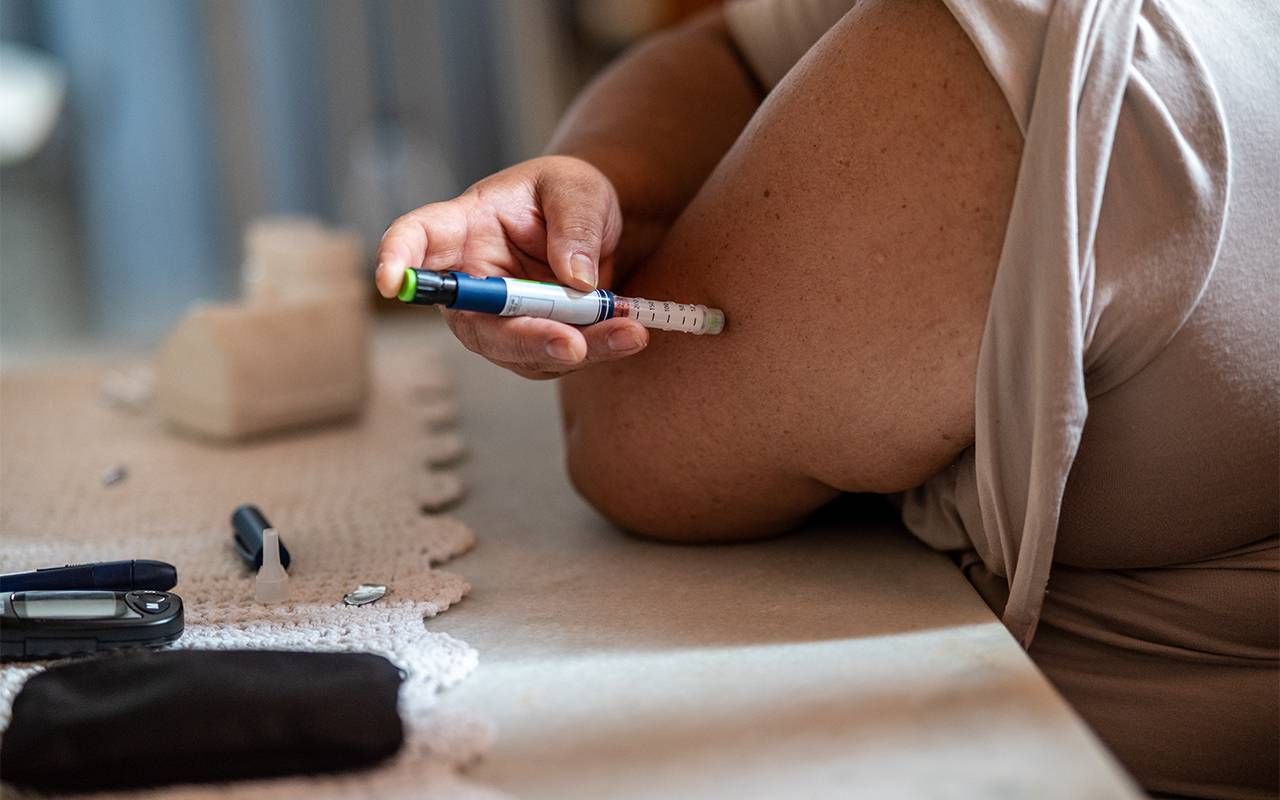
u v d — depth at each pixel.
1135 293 0.70
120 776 0.58
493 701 0.66
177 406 1.34
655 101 1.02
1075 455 0.75
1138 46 0.70
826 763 0.58
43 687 0.62
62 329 2.82
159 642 0.72
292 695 0.60
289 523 1.00
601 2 3.02
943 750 0.58
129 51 2.84
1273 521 0.78
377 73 3.00
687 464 0.86
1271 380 0.73
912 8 0.73
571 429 0.96
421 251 0.72
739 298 0.79
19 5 2.78
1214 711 0.79
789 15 1.00
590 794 0.56
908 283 0.73
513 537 0.97
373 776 0.58
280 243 1.51
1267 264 0.72
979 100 0.70
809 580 0.84
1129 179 0.69
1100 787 0.54
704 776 0.57
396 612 0.78
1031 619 0.76
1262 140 0.72
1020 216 0.69
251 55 2.89
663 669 0.69
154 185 2.90
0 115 2.76
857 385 0.76
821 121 0.75
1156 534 0.78
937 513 0.86
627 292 0.87
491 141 3.08
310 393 1.32
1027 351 0.71
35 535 0.99
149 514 1.05
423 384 1.53
